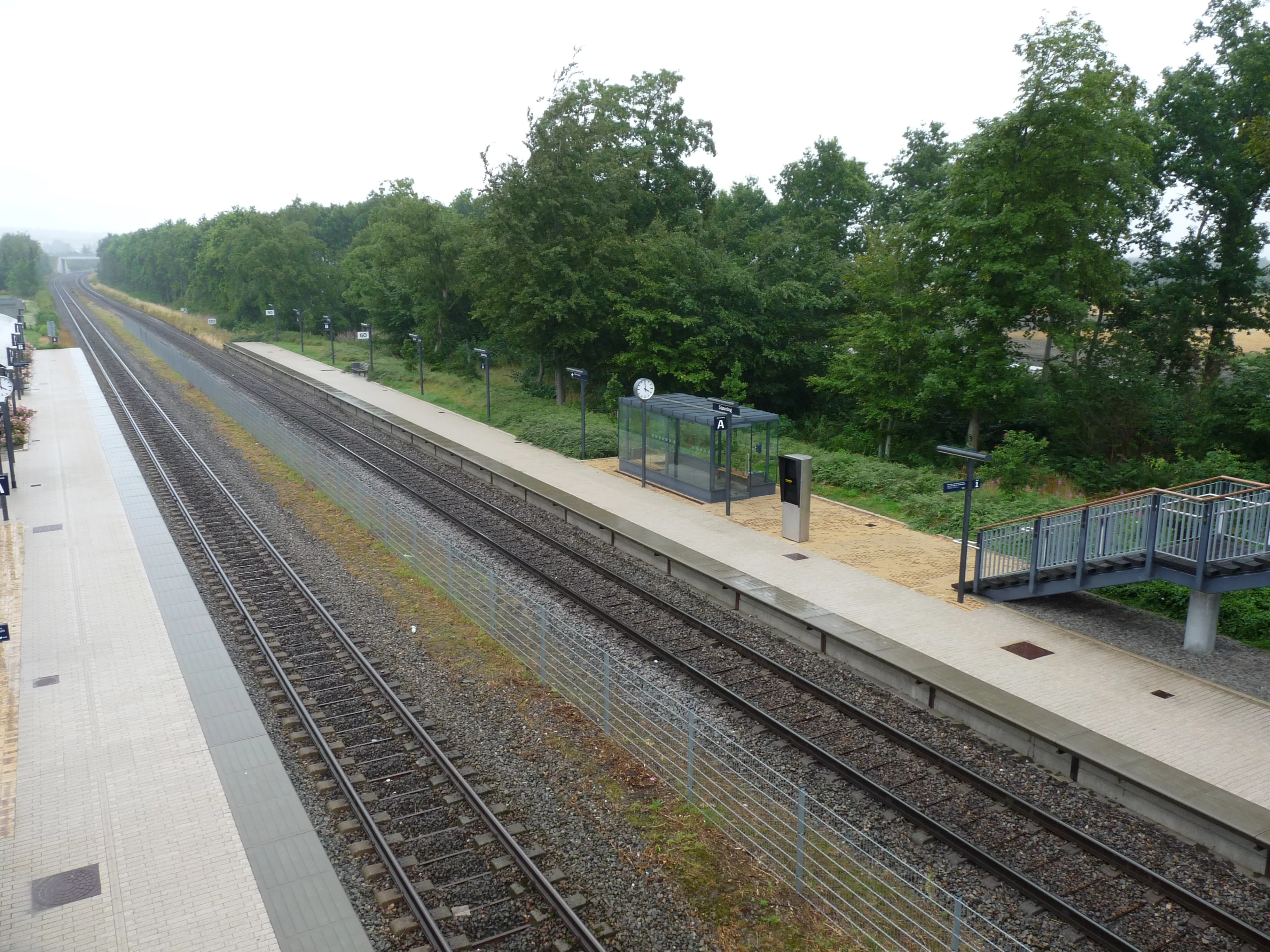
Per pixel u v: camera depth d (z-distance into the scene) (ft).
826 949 27.89
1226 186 96.12
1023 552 55.26
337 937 27.66
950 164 87.51
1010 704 42.42
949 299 91.20
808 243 139.33
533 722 42.29
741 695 45.93
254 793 35.70
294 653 50.31
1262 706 42.83
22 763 37.60
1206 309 103.50
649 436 88.89
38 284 443.32
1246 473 76.23
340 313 250.16
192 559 66.54
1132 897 30.76
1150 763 36.91
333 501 84.23
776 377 131.03
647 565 67.36
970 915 29.76
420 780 37.52
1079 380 94.07
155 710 42.65
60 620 53.67
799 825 30.40
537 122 118.32
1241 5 94.63
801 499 69.00
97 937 27.40
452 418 127.13
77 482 88.63
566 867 31.63
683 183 153.69
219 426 122.52
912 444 106.11
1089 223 81.82
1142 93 91.04
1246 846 32.04
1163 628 52.60
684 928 28.63
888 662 47.06
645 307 123.95
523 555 68.69
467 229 164.55
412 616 55.93
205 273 302.45
